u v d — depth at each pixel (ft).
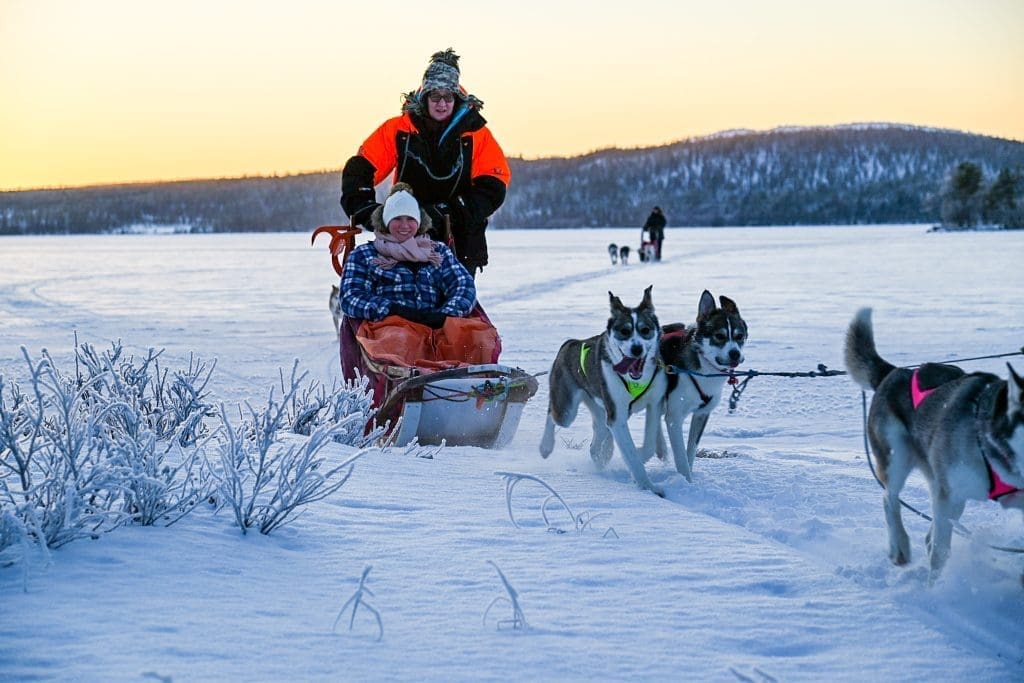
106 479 11.88
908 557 13.70
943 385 13.51
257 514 12.82
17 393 19.34
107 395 17.54
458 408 22.47
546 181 555.28
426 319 23.85
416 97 25.85
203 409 18.52
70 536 11.46
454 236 26.63
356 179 25.66
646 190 542.98
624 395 18.90
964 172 270.46
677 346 19.70
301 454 14.56
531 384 22.75
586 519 14.74
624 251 121.08
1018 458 11.85
